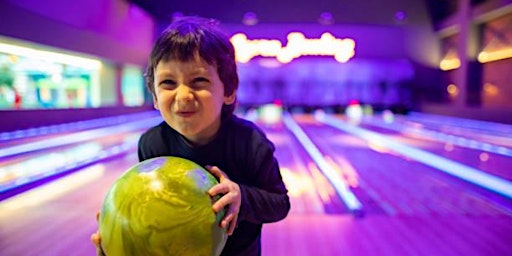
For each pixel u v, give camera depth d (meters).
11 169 4.52
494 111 10.11
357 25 15.27
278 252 2.32
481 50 12.84
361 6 15.32
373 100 15.62
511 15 11.33
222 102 0.87
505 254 2.35
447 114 12.84
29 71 9.39
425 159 5.62
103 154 5.70
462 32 13.27
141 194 0.74
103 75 12.29
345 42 14.95
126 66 13.51
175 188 0.75
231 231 0.83
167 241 0.72
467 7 12.95
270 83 15.56
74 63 10.77
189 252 0.74
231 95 0.90
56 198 3.38
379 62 15.43
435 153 6.17
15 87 9.04
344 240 2.51
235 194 0.82
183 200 0.74
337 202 3.37
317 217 2.92
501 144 7.11
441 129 9.72
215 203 0.78
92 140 7.10
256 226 1.02
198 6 15.32
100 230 0.77
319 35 15.32
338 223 2.80
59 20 9.02
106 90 12.50
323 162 5.36
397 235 2.61
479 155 5.96
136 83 14.62
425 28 15.47
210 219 0.76
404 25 15.45
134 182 0.76
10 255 2.26
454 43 14.60
